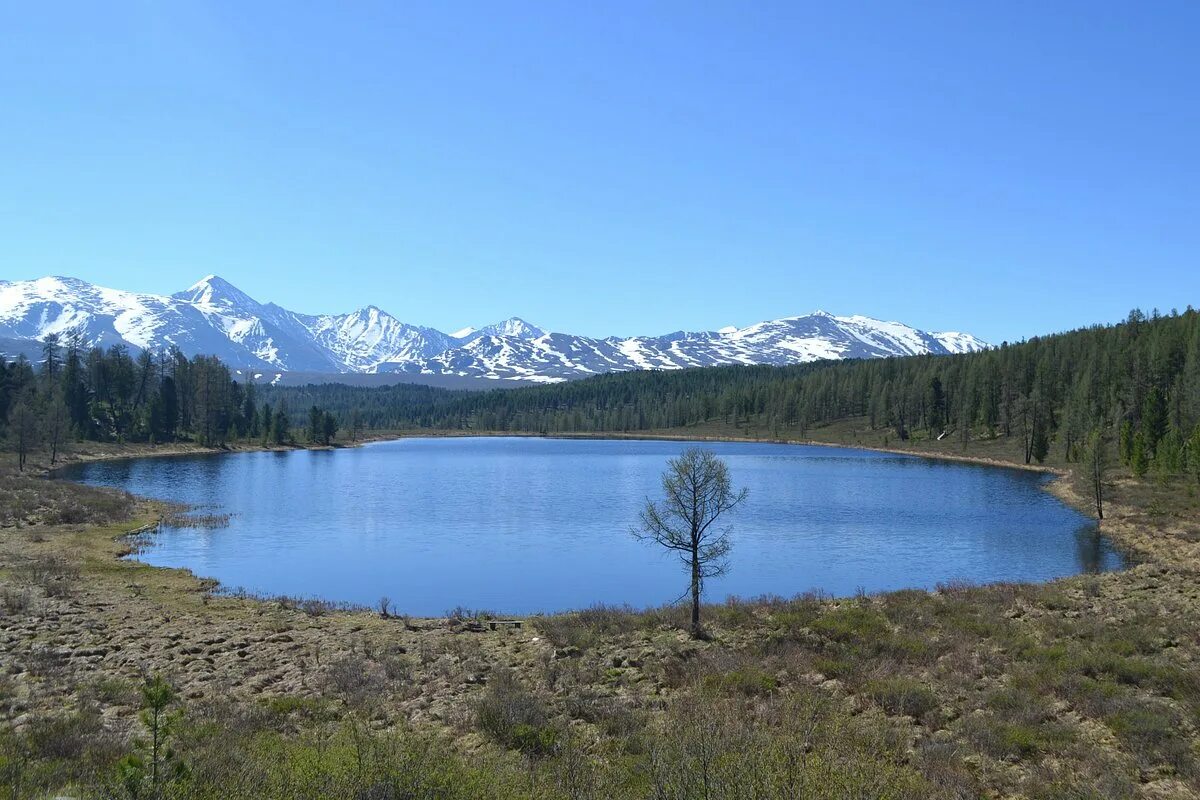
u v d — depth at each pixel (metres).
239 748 14.35
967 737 16.70
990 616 30.25
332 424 197.38
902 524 69.12
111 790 10.89
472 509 78.94
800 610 32.47
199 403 167.38
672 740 14.04
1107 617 29.27
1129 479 88.19
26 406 108.00
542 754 15.52
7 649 25.25
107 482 94.25
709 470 31.12
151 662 24.36
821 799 11.38
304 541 59.41
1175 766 15.03
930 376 191.62
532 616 34.75
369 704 19.58
